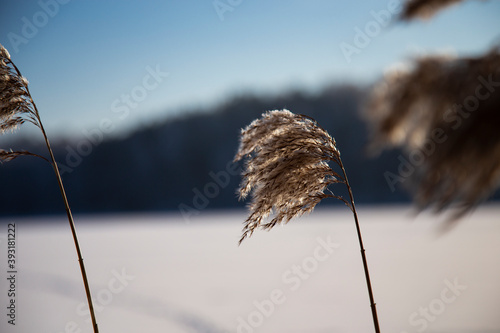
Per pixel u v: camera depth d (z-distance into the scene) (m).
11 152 2.57
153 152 59.94
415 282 11.26
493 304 8.18
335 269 14.06
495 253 15.08
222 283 12.97
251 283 12.79
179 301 10.58
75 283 13.27
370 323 7.81
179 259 18.33
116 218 50.06
